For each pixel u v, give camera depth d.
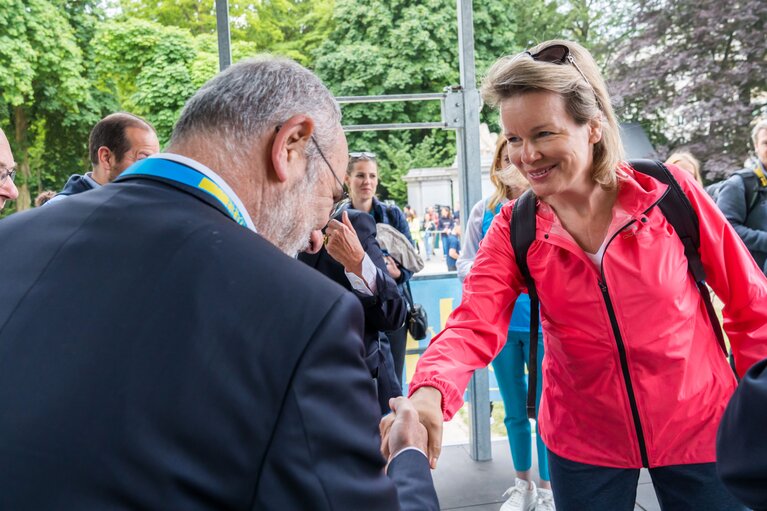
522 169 1.48
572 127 1.41
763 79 19.89
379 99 3.52
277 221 0.95
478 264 1.68
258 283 0.74
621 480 1.62
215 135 0.90
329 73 28.11
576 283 1.54
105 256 0.76
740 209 3.97
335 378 0.71
